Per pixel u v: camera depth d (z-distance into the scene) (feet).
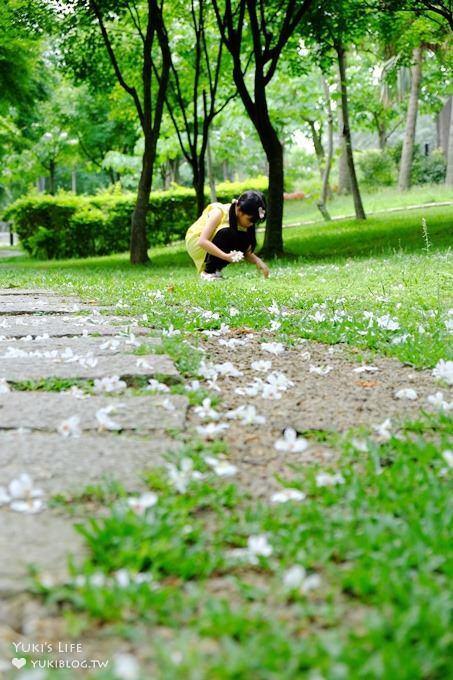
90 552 4.90
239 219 23.81
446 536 5.00
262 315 16.67
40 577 4.54
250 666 3.67
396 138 140.15
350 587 4.51
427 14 52.70
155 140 45.83
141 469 6.54
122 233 70.85
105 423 7.61
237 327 15.60
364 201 87.45
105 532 4.98
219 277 27.14
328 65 54.03
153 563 4.76
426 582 4.34
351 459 6.95
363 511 5.63
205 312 17.37
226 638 3.88
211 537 5.26
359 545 4.96
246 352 12.71
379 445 7.23
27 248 72.79
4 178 102.99
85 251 70.95
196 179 49.80
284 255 42.19
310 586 4.39
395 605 4.22
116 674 3.59
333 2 44.27
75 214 69.56
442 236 44.70
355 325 14.70
